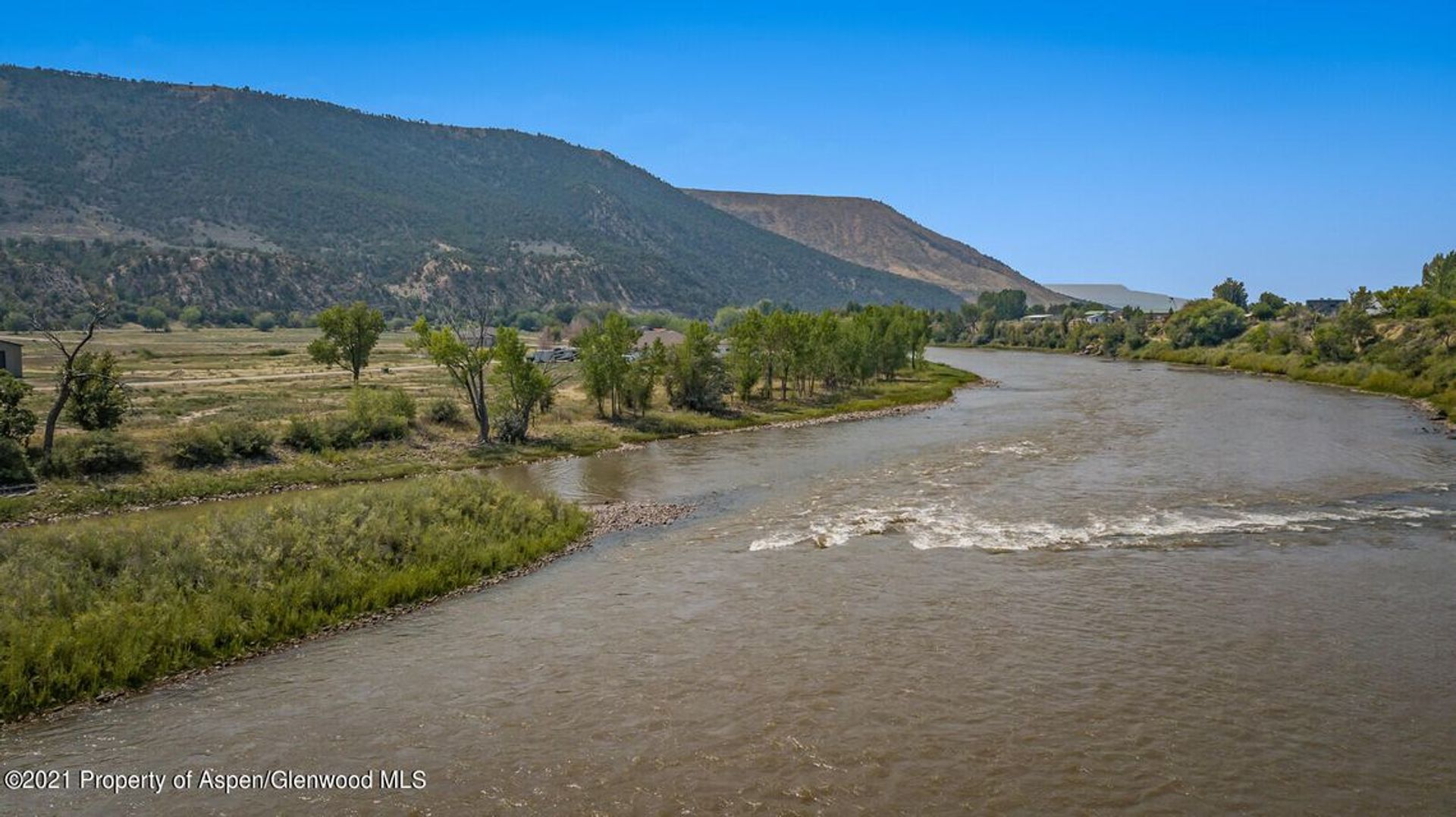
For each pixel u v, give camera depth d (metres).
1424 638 19.53
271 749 15.18
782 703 16.69
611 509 34.69
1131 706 16.41
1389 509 31.50
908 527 30.14
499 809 13.22
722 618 21.45
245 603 20.78
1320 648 19.03
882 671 18.08
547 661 18.95
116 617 19.12
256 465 42.59
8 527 32.25
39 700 16.72
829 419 67.62
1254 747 14.86
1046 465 41.88
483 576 25.42
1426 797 13.36
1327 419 58.47
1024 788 13.66
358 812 13.20
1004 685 17.33
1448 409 60.31
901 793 13.56
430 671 18.50
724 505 35.25
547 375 60.59
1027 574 24.41
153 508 36.19
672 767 14.40
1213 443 47.94
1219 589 22.98
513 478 43.00
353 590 22.53
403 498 28.89
